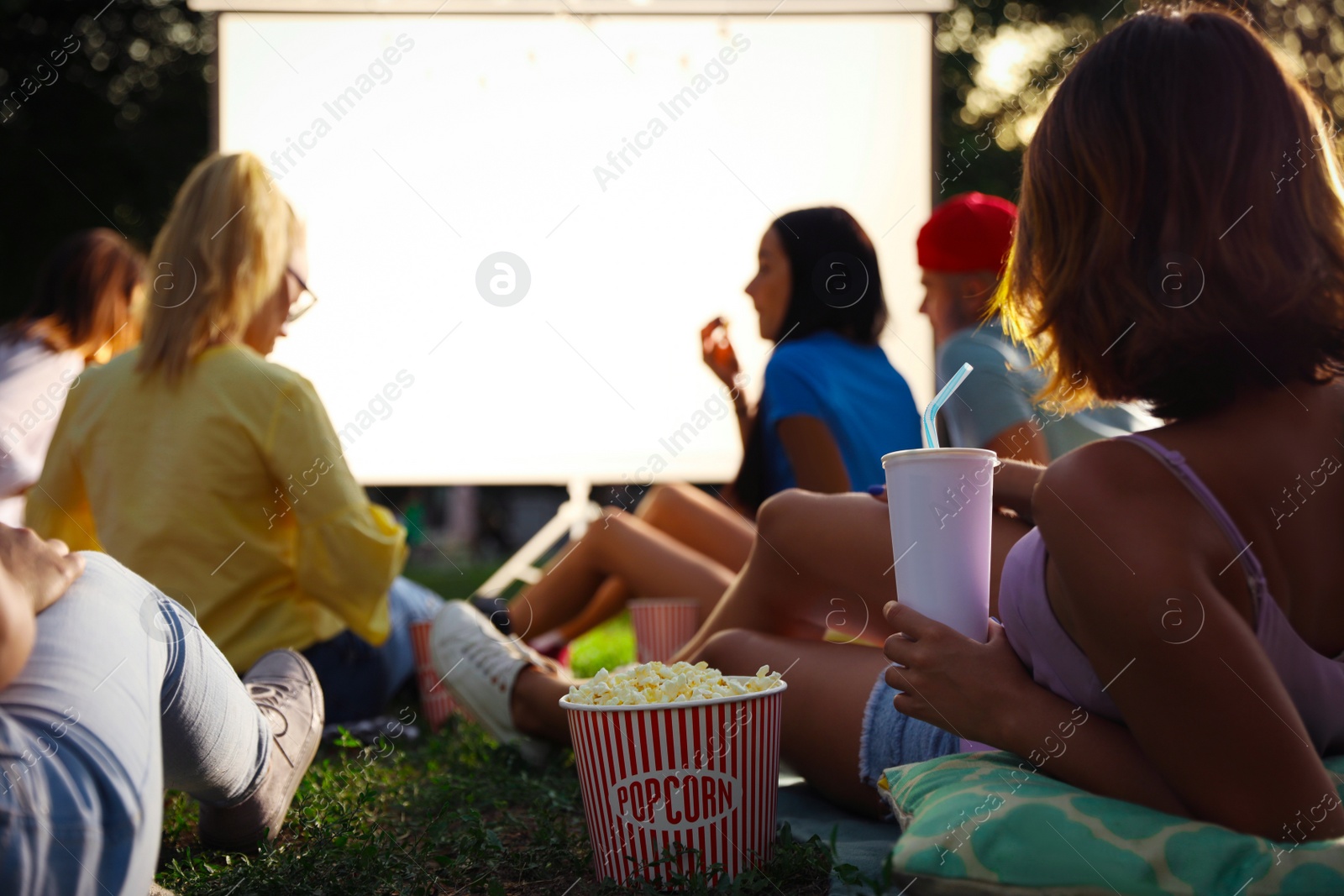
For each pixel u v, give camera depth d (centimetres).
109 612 101
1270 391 91
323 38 357
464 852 131
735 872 118
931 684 104
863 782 134
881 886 97
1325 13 723
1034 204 99
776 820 145
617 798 119
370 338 354
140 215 870
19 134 834
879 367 238
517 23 365
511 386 363
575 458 368
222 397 188
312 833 135
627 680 125
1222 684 81
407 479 362
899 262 384
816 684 141
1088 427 211
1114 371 93
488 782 171
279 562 197
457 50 362
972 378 206
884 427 228
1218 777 84
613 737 118
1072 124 94
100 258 257
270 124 354
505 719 183
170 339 190
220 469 188
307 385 196
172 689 112
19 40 824
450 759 191
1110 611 84
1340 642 97
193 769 121
